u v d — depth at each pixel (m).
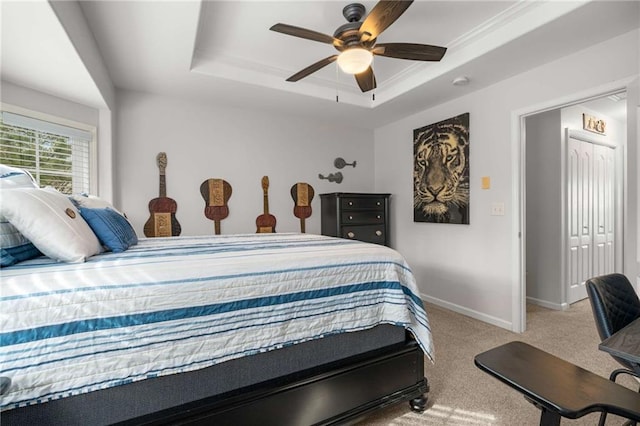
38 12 1.42
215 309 1.19
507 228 2.80
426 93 3.10
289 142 3.81
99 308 1.01
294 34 1.82
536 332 2.74
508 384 1.01
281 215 3.75
